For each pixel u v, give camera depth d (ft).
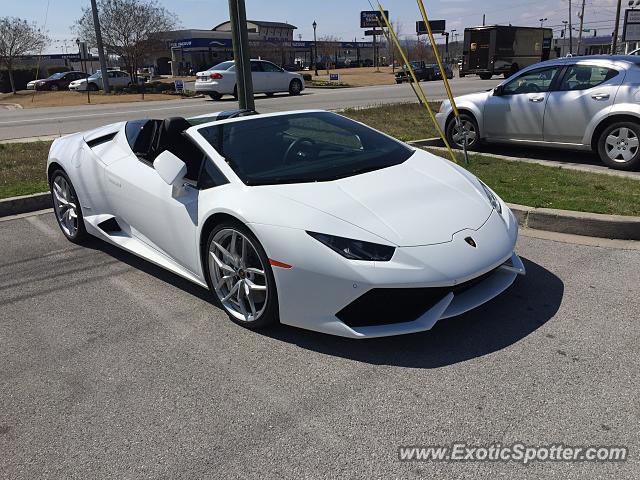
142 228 14.16
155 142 14.55
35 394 9.65
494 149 29.45
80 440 8.39
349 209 10.53
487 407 8.61
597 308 11.60
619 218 15.58
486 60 109.40
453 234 10.37
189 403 9.15
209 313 12.41
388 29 22.71
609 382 9.09
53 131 43.50
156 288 13.96
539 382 9.17
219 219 11.59
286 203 10.72
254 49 205.36
